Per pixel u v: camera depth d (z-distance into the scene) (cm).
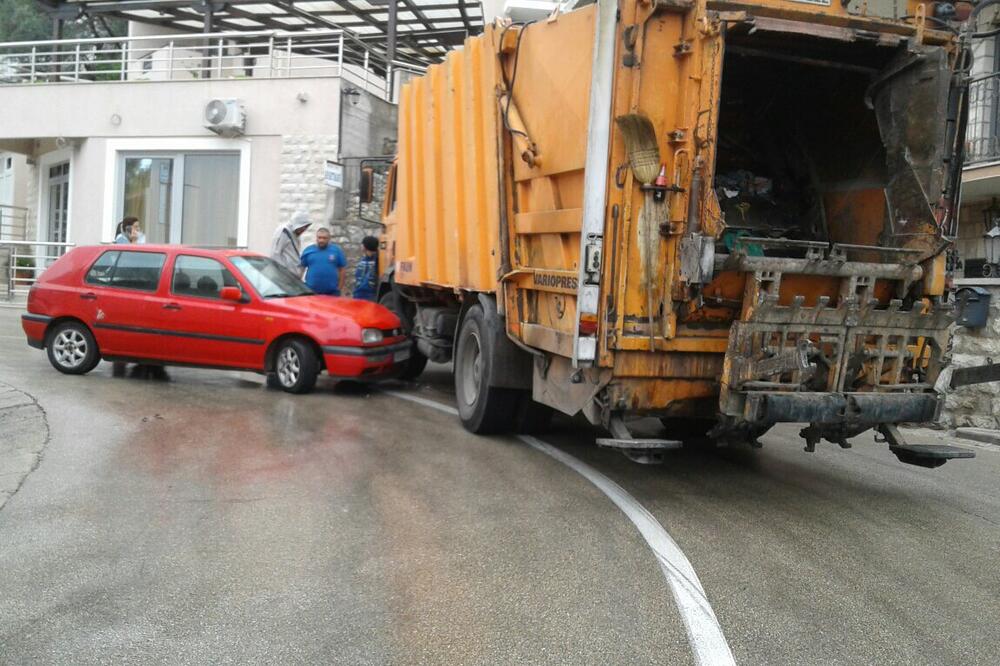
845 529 586
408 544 529
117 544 517
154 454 721
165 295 1052
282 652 388
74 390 982
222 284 1045
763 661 388
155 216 1941
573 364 608
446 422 911
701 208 573
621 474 715
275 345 1033
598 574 486
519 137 734
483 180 824
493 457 757
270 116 1836
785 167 794
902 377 635
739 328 576
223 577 471
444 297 1037
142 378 1092
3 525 546
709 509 620
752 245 652
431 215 991
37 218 2222
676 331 609
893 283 635
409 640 402
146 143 1916
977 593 478
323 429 841
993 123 1183
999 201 1237
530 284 735
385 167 1376
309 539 533
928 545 559
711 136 568
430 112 981
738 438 634
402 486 654
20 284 2170
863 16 618
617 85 585
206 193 1912
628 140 586
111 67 2523
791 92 755
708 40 570
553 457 766
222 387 1058
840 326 598
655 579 480
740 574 492
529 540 541
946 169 630
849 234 717
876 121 693
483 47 809
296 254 1340
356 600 445
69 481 639
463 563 499
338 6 2116
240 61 2322
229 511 582
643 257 596
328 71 2119
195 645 393
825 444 891
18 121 1988
